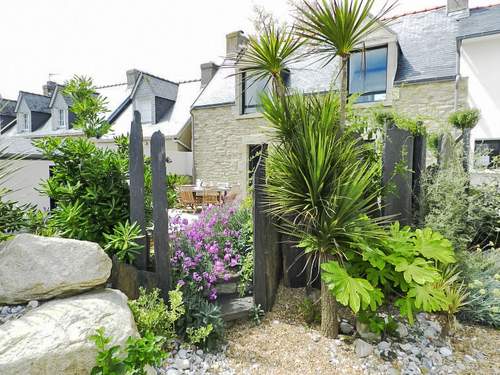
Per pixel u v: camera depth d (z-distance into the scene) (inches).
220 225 137.8
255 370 83.8
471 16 339.3
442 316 110.0
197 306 96.6
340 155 95.7
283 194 99.1
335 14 90.7
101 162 107.2
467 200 130.3
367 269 97.4
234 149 430.9
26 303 81.7
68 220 96.6
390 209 122.0
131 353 60.0
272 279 116.7
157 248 96.7
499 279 111.3
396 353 91.0
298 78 378.0
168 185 126.1
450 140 138.9
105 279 86.9
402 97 323.0
